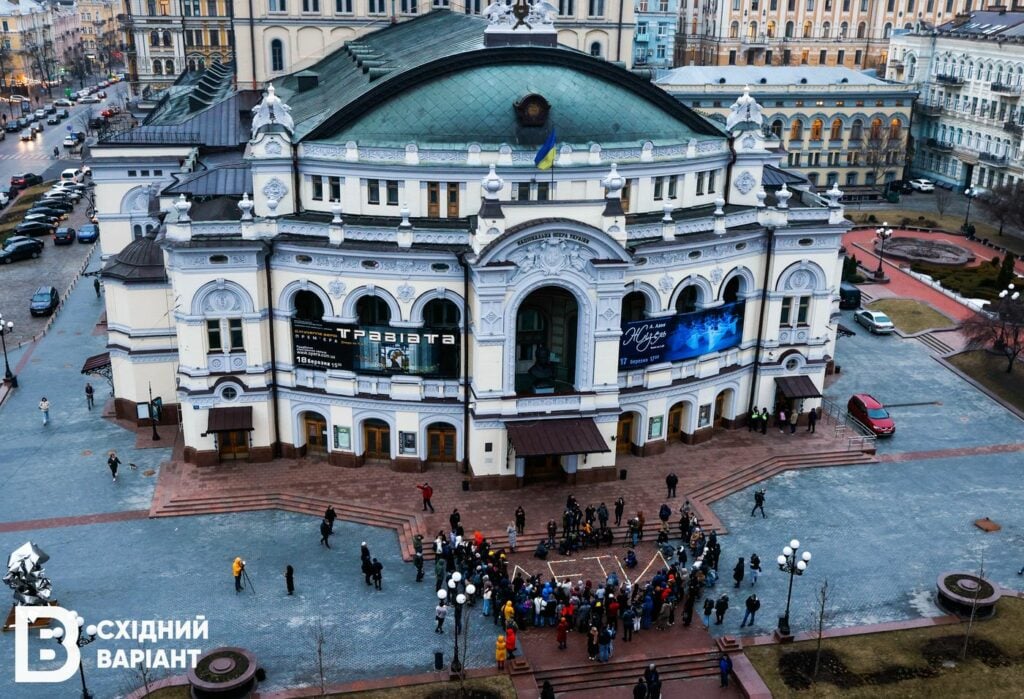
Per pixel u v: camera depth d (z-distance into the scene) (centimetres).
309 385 6950
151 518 6444
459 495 6706
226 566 5941
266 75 11275
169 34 17100
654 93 7506
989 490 7069
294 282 6744
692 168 7300
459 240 6525
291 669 5056
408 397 6838
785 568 5281
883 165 15862
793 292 7538
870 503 6844
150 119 11150
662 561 6075
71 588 5672
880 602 5725
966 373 9119
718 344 7394
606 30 12362
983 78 15462
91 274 10225
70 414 8000
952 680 5062
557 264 6381
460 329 6669
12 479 6912
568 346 6956
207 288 6644
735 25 19150
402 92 7069
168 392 7725
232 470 7006
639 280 6819
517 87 7031
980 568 6091
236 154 9256
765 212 7312
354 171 6744
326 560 6028
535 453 6391
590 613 5356
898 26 19525
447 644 5300
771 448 7506
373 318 6888
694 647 5316
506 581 5509
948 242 13212
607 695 4991
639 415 7206
